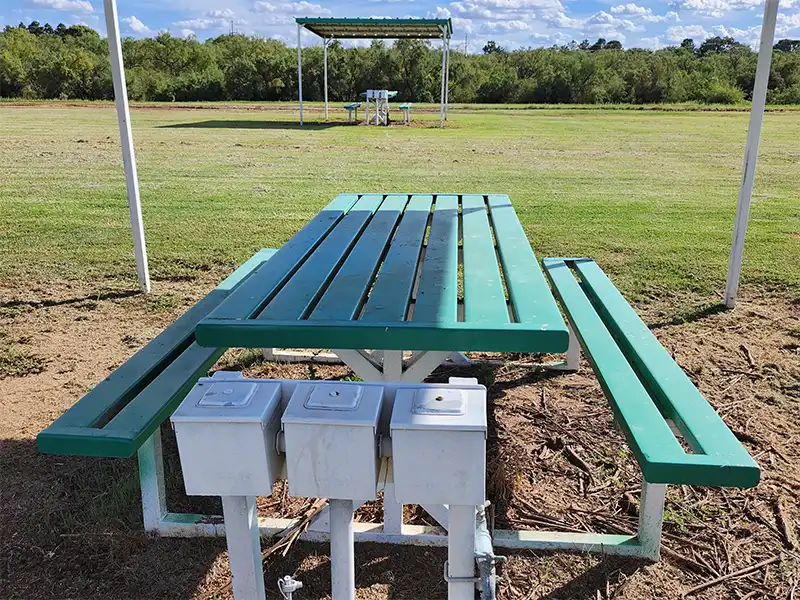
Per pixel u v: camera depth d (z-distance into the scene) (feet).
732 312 16.05
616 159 43.60
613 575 7.59
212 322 6.70
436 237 10.84
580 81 128.16
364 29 68.28
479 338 6.43
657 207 28.17
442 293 7.61
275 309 7.10
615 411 7.11
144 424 6.53
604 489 9.25
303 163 40.32
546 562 7.78
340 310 7.04
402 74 132.98
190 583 7.46
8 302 16.44
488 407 11.64
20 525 8.36
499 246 10.28
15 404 11.56
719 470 5.98
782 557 7.91
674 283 18.04
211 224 24.36
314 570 7.63
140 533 8.22
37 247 21.24
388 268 8.81
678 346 14.12
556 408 11.60
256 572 4.88
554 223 24.98
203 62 146.61
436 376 12.94
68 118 73.77
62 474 9.45
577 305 10.30
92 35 166.50
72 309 16.08
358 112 90.89
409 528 8.21
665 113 93.25
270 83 126.31
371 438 4.18
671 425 7.66
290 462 4.31
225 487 4.40
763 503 8.94
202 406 4.30
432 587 7.39
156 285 17.81
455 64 136.67
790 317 15.75
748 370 12.99
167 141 51.42
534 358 13.75
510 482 9.14
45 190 30.86
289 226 24.11
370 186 32.42
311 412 4.23
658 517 7.68
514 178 35.40
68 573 7.60
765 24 14.16
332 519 4.59
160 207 27.27
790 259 20.27
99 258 20.07
